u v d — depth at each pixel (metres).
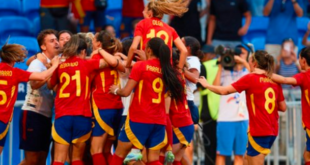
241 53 31.47
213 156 31.98
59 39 26.28
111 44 25.25
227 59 30.42
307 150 26.50
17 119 30.62
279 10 38.62
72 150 24.78
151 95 23.72
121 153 24.17
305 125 26.28
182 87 24.11
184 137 25.61
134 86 23.69
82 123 24.39
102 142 24.98
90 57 25.56
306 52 26.16
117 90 24.16
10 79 24.31
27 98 25.89
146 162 24.78
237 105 30.58
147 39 24.50
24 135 25.84
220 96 30.78
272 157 33.94
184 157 27.61
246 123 30.66
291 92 33.84
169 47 24.69
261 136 25.84
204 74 30.75
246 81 25.83
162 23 24.89
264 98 25.83
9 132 30.47
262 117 25.83
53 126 24.50
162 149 25.34
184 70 25.73
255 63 26.16
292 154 33.12
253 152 26.06
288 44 37.31
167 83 23.80
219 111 30.78
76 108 24.31
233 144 30.84
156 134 23.95
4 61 24.45
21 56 24.53
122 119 25.66
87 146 26.33
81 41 24.69
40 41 25.98
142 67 23.69
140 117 23.66
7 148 30.75
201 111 31.69
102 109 24.89
